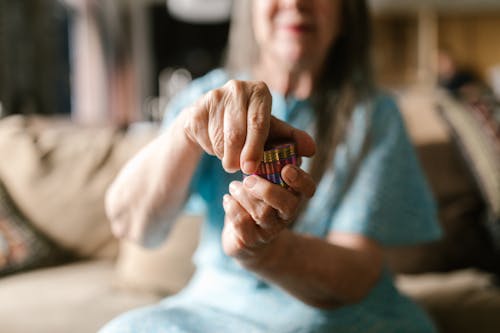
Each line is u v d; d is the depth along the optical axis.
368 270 0.68
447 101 1.26
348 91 0.78
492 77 4.14
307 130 0.77
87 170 1.24
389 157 0.74
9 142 1.28
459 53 4.55
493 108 1.20
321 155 0.75
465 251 1.07
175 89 3.25
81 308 0.94
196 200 0.84
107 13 4.67
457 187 1.12
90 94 4.35
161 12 5.52
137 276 1.07
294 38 0.75
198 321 0.65
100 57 4.51
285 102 0.79
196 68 5.51
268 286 0.71
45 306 0.95
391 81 4.50
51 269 1.16
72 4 3.94
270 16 0.76
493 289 0.98
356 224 0.71
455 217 1.09
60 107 3.47
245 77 0.84
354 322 0.66
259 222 0.49
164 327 0.62
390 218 0.72
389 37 4.54
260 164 0.50
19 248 1.14
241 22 0.85
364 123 0.76
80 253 1.22
